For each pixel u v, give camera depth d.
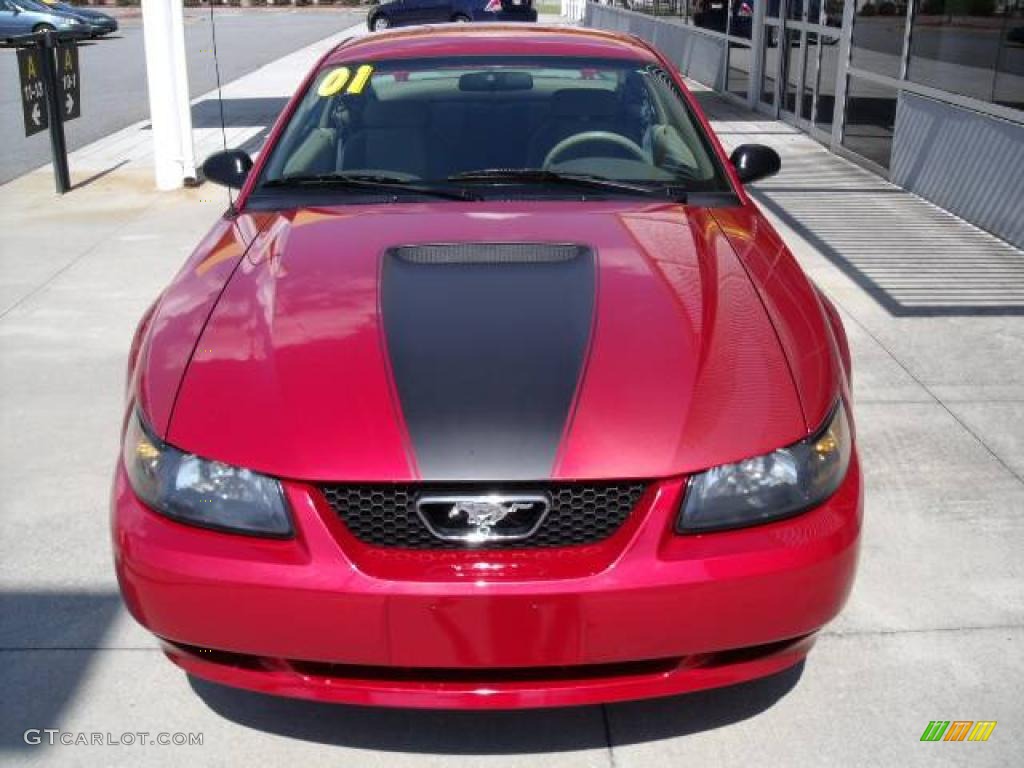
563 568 2.31
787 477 2.43
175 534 2.40
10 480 4.09
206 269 3.14
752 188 8.65
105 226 7.91
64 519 3.80
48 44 8.67
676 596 2.30
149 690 2.92
